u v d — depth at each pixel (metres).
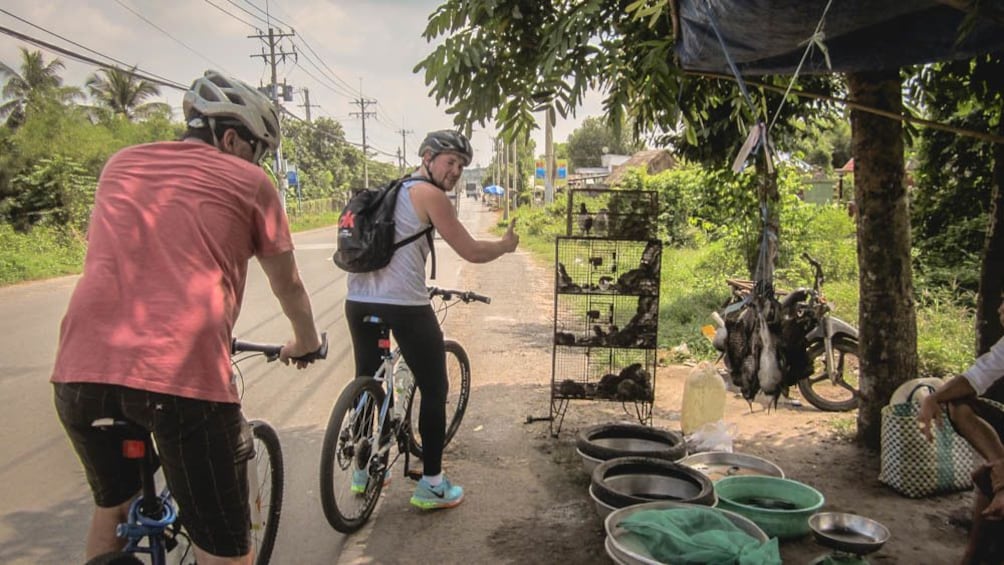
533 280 13.70
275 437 3.04
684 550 2.76
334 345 8.02
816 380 5.62
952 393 2.76
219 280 2.02
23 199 20.48
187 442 1.94
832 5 2.82
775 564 2.65
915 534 3.45
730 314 4.46
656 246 4.74
